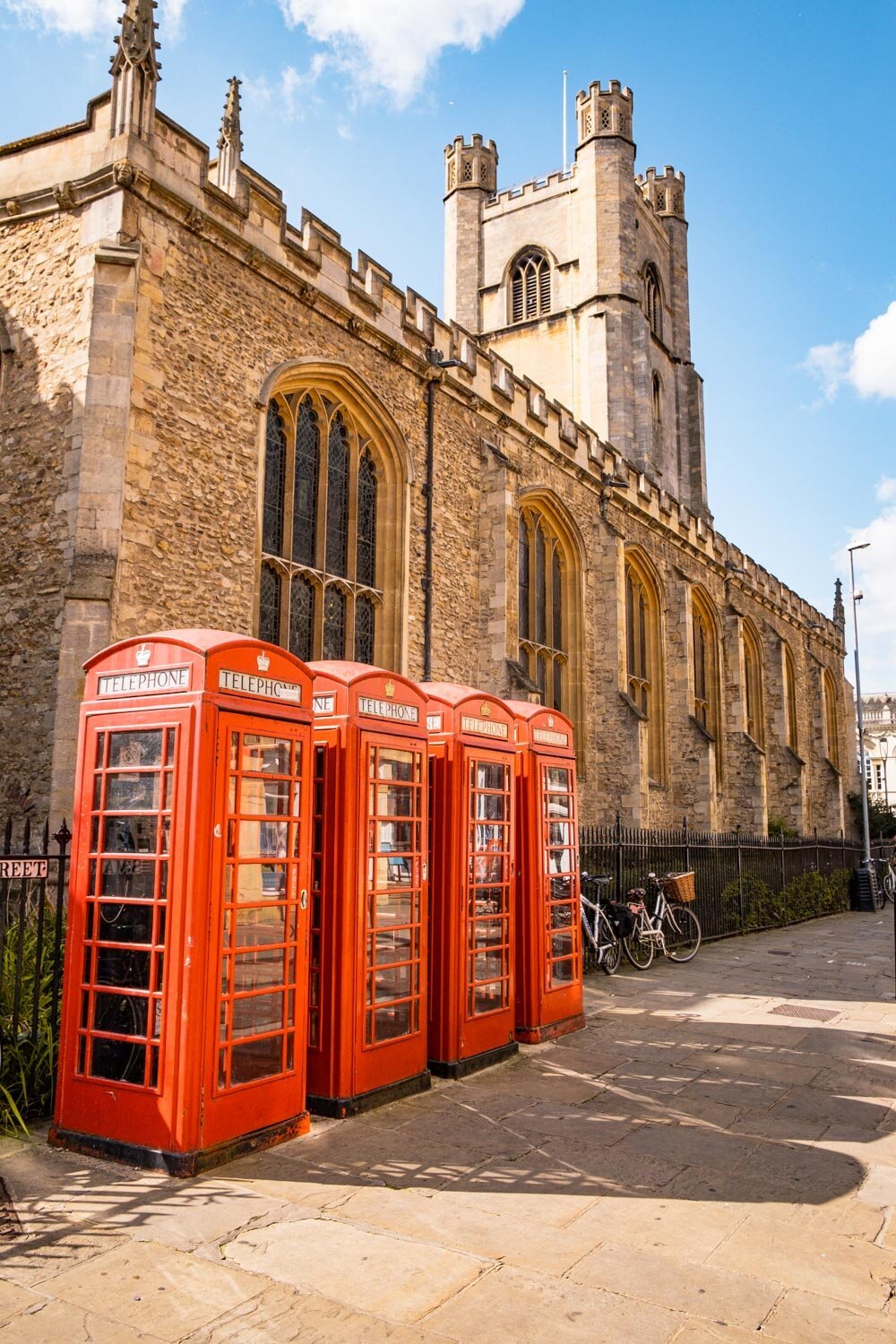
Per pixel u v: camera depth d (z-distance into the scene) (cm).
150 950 557
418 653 1627
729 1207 513
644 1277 429
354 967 668
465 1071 774
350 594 1554
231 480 1259
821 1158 597
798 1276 434
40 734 1059
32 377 1167
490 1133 629
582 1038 927
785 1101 723
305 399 1488
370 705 707
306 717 639
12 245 1224
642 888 1495
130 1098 552
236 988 573
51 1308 388
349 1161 566
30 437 1149
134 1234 457
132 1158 545
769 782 3369
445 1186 531
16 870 628
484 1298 405
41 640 1086
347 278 1504
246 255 1309
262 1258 436
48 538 1104
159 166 1187
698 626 3003
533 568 2080
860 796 4372
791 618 3803
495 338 3562
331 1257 439
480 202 3741
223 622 1223
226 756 568
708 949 1664
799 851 2380
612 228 3275
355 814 680
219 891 557
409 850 740
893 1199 530
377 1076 683
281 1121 597
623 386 3175
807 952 1669
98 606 1048
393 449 1617
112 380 1105
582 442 2269
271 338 1357
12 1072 627
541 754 937
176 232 1212
